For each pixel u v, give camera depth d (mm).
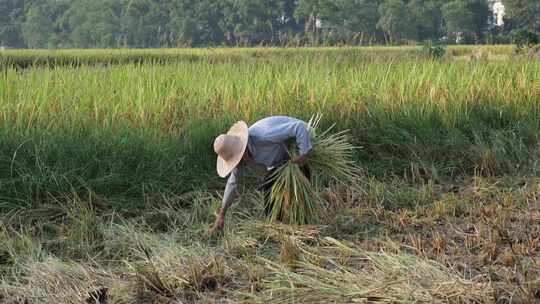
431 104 9656
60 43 107125
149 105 8703
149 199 6977
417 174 8312
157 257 5516
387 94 9766
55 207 6691
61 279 5121
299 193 6367
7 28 125000
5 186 6773
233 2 84875
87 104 8539
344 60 12195
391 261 5164
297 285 4965
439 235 5988
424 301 4590
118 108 8602
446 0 97750
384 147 8883
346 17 72188
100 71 10352
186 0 87500
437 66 12062
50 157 7125
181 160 7531
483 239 6004
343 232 6449
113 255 5832
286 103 9164
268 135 6141
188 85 9711
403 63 12156
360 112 9281
